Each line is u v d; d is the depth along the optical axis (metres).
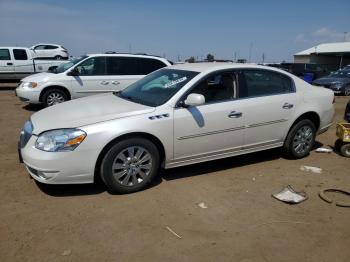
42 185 4.59
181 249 3.29
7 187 4.51
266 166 5.53
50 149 4.02
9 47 16.50
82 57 10.70
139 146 4.35
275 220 3.85
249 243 3.41
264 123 5.31
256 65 5.42
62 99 10.41
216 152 4.99
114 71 10.68
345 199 4.42
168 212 3.96
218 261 3.13
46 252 3.20
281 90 5.55
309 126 5.86
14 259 3.10
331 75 19.09
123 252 3.22
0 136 7.06
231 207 4.12
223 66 5.12
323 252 3.30
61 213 3.89
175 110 4.57
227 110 4.91
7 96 13.71
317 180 5.02
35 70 16.81
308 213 4.03
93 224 3.68
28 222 3.69
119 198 4.29
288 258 3.20
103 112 4.43
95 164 4.15
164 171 5.19
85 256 3.16
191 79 4.81
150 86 5.23
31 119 4.59
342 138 6.13
